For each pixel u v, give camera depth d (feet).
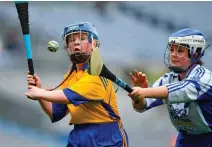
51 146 90.74
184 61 43.24
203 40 43.73
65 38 43.96
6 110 96.48
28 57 42.34
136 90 40.32
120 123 44.93
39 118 94.94
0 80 101.45
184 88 41.09
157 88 40.83
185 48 43.09
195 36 43.21
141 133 92.94
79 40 43.27
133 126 93.71
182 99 41.27
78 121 43.73
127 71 108.47
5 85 100.68
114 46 115.75
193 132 45.11
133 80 45.73
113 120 44.11
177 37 43.11
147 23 121.08
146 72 108.06
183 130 45.78
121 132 44.68
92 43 43.68
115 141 43.73
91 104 43.29
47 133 93.04
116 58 111.75
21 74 103.14
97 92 42.88
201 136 45.06
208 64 113.09
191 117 43.65
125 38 117.39
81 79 42.88
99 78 43.32
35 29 110.11
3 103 97.50
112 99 44.29
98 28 117.19
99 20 118.01
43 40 108.06
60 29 112.68
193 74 42.60
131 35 118.21
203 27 123.65
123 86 40.47
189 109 43.34
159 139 92.48
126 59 111.75
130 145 91.20
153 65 110.63
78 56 43.47
